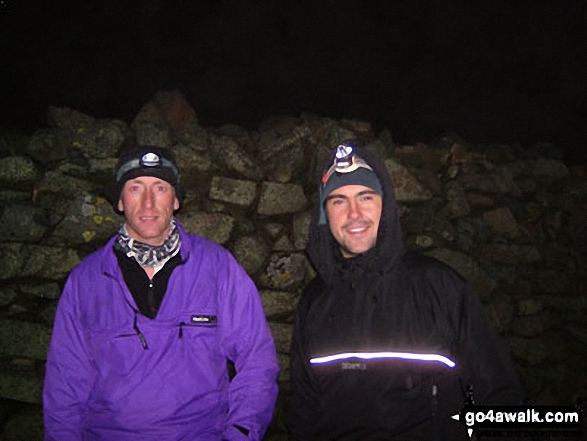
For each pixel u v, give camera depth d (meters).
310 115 3.16
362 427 1.69
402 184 3.03
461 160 3.27
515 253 3.20
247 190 2.87
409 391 1.66
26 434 2.51
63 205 2.66
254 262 2.81
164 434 1.80
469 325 1.69
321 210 1.94
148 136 2.80
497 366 1.67
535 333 3.15
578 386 3.21
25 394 2.52
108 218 2.66
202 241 2.06
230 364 2.72
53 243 2.62
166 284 1.93
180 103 3.08
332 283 1.90
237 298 2.01
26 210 2.62
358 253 1.81
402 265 1.81
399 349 1.70
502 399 1.65
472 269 3.07
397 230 1.82
